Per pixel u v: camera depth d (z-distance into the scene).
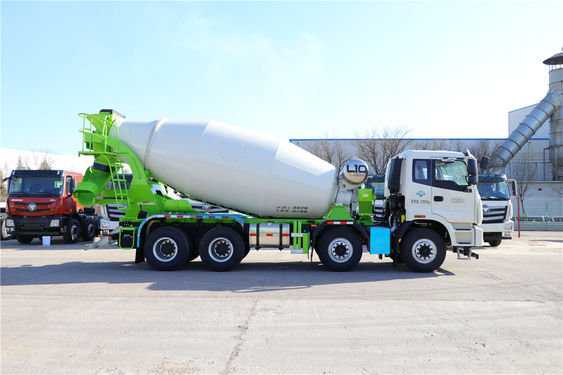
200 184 9.64
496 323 5.33
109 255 12.73
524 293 7.16
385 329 5.04
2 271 9.37
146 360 4.02
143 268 9.88
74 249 14.63
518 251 14.59
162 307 6.03
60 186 16.16
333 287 7.59
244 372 3.75
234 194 9.64
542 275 9.06
